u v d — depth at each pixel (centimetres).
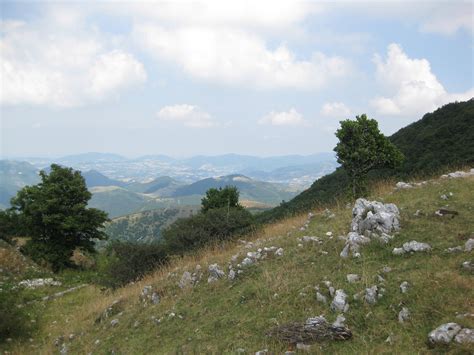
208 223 2014
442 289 725
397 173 3688
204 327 941
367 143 2484
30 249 3425
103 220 3778
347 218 1324
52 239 3572
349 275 881
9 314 1560
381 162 2519
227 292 1094
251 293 1006
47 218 3350
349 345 680
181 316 1070
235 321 905
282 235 1453
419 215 1110
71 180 3691
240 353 757
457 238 914
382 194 1667
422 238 962
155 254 1933
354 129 2495
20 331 1555
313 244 1161
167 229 2131
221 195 3769
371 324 714
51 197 3481
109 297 1792
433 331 615
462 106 5159
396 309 725
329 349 688
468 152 3031
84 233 3738
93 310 1639
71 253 3638
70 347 1256
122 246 2044
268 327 823
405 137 5509
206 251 1725
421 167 3409
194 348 857
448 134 4181
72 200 3659
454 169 1961
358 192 2241
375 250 984
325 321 748
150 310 1223
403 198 1424
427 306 694
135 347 1013
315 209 1925
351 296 807
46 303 2127
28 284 2553
